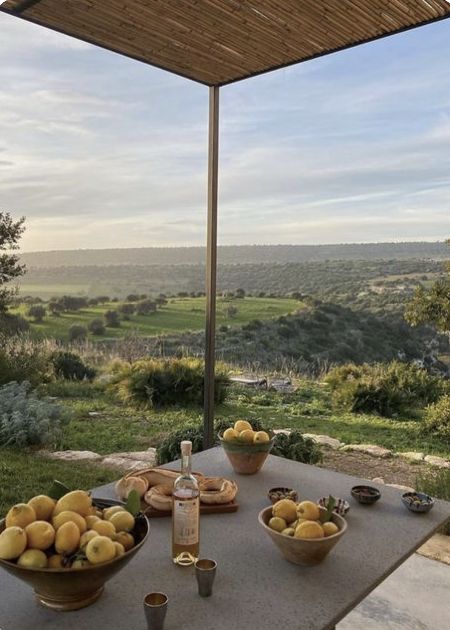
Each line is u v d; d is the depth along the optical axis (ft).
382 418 20.67
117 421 19.40
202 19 7.82
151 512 5.30
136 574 4.30
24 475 12.97
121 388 21.88
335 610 3.85
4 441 15.67
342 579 4.25
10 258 20.67
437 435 17.94
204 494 5.48
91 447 16.42
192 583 4.18
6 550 3.62
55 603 3.78
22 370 20.26
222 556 4.60
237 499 5.82
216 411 21.39
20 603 3.89
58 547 3.70
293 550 4.34
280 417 20.66
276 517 4.65
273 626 3.67
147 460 14.79
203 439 11.40
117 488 5.56
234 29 8.11
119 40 8.53
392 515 5.46
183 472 4.66
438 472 12.05
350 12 7.45
